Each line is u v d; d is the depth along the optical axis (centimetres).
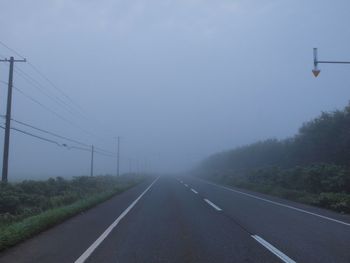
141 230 1449
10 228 1290
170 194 3497
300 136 4609
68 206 2083
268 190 3706
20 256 1023
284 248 1125
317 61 2081
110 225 1577
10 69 3052
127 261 970
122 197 3164
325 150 3831
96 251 1083
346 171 3036
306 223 1652
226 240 1251
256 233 1390
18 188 2489
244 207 2333
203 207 2317
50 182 3291
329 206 2303
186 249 1111
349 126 3584
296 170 3766
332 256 1023
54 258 1000
